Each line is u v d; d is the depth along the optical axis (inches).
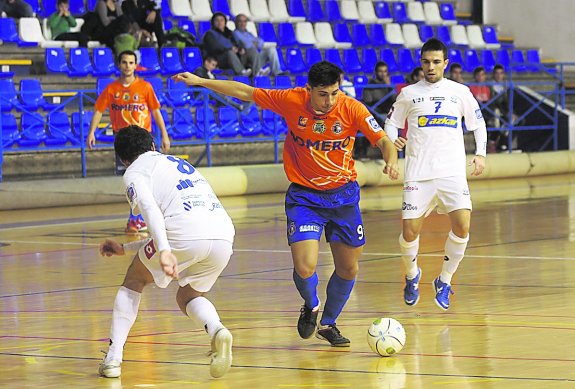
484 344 406.3
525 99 1561.3
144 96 841.5
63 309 509.7
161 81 1288.1
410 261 490.9
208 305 364.5
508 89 1515.7
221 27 1358.3
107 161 1226.6
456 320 459.5
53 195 1081.4
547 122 1561.3
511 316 464.4
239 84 416.8
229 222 372.2
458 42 1729.8
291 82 1392.7
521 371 357.7
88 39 1322.6
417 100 500.1
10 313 501.7
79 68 1272.1
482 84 1445.6
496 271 601.3
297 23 1572.3
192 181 368.8
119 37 1296.8
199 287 370.9
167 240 351.6
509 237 765.9
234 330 449.1
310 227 409.7
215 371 350.6
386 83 1368.1
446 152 495.5
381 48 1616.6
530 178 1405.0
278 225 887.7
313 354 398.6
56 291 565.9
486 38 1775.3
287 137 418.0
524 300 505.4
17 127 1175.6
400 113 506.3
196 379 360.5
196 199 365.1
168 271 341.1
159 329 453.1
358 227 412.8
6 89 1184.8
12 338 440.1
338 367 374.6
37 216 1000.9
